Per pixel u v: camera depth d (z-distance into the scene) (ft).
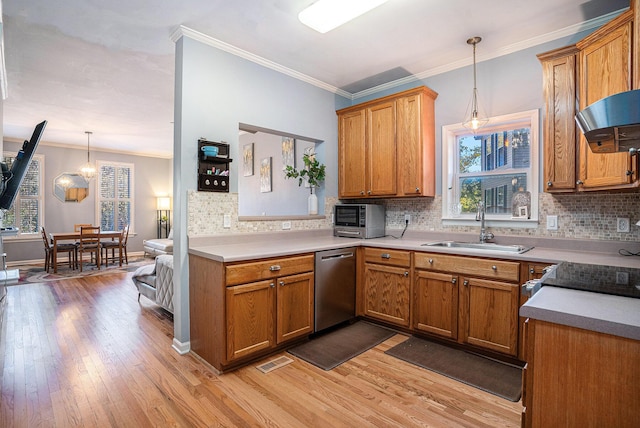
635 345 2.94
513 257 7.74
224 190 9.44
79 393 6.84
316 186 12.63
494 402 6.50
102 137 21.21
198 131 9.04
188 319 8.89
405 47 9.62
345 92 13.30
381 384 7.18
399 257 9.80
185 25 8.52
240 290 7.69
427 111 10.84
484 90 10.14
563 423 3.28
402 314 9.73
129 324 11.04
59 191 23.39
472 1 7.50
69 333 10.19
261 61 10.36
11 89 12.81
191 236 8.90
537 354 3.44
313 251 9.26
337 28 8.63
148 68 11.03
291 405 6.43
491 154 10.37
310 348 8.96
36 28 8.60
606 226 8.19
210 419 6.01
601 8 7.80
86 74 11.48
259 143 18.61
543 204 9.15
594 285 4.35
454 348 8.95
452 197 11.11
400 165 11.01
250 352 7.89
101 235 20.93
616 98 3.69
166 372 7.72
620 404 3.00
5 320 11.36
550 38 8.93
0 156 9.75
